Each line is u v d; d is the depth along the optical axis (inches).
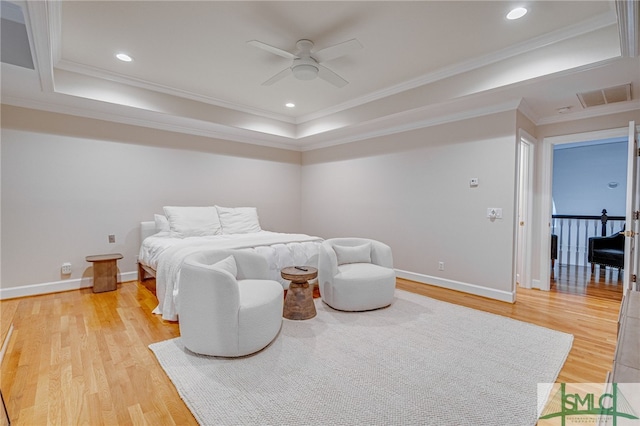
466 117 148.2
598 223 215.0
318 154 230.2
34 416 61.7
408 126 172.1
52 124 142.1
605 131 139.2
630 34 78.4
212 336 82.8
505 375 76.7
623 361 42.7
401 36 106.8
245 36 107.7
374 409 64.0
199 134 189.6
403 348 90.1
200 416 61.7
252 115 190.2
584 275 190.2
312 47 114.0
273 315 91.8
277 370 78.4
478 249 144.6
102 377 75.4
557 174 250.2
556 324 109.9
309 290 115.3
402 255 176.9
